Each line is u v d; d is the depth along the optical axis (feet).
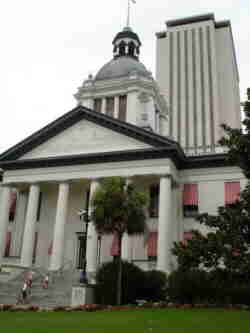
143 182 121.39
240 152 64.23
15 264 115.55
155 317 54.34
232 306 72.59
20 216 130.52
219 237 59.21
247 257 56.90
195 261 60.44
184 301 83.92
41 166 122.83
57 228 113.39
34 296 89.92
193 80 358.84
